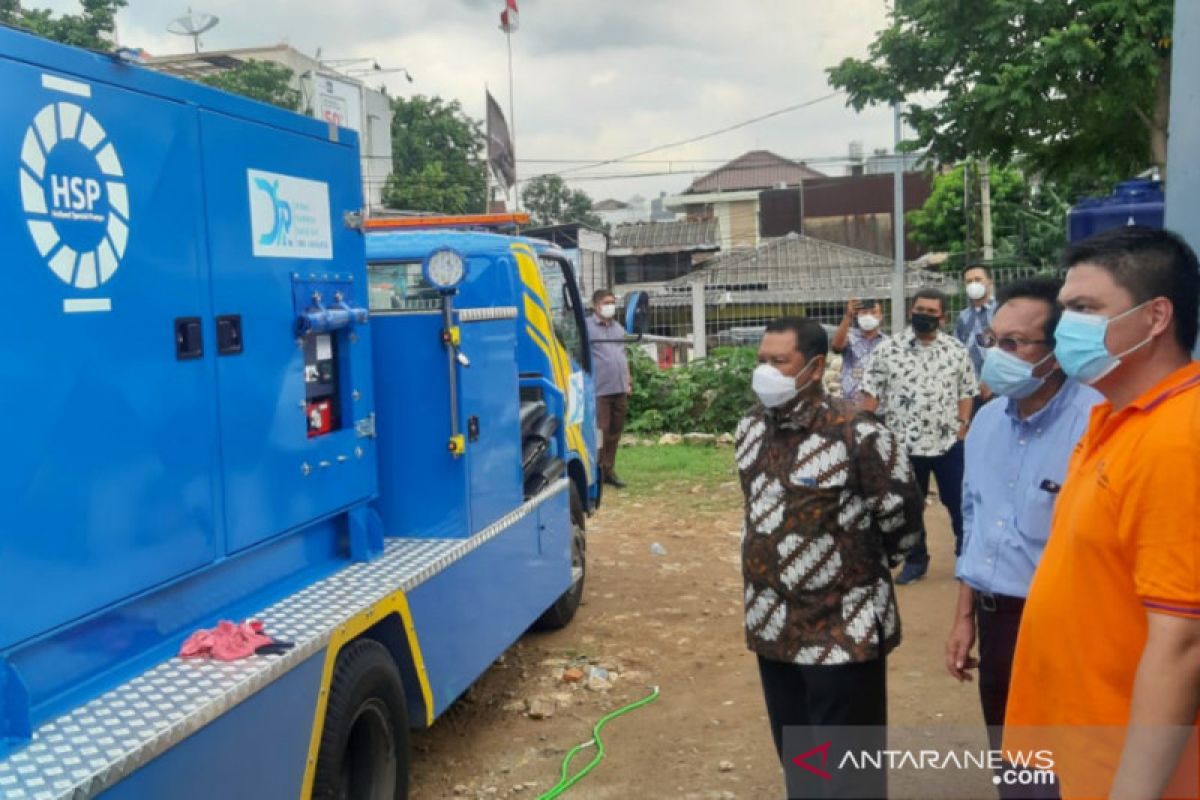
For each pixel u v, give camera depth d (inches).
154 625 119.6
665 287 1225.4
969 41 490.9
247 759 115.3
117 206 110.2
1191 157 155.5
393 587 151.8
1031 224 992.9
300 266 146.5
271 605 142.4
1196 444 81.7
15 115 97.0
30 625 98.3
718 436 551.8
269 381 138.6
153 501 115.2
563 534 245.3
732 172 2549.2
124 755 96.3
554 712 213.3
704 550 345.4
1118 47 434.6
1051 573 95.7
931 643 243.0
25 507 97.7
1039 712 98.0
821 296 1049.5
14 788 90.2
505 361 204.2
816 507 129.8
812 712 133.3
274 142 140.3
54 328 101.3
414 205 1387.8
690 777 181.6
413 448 180.4
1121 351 90.4
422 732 204.8
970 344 319.6
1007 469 125.3
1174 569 82.0
